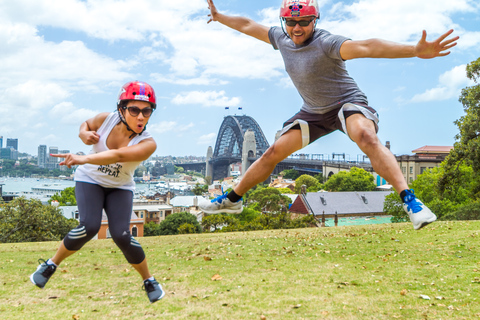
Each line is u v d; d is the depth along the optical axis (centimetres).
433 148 11519
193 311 585
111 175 332
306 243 1257
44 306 629
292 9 308
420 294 624
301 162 17688
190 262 982
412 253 1012
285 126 354
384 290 661
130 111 319
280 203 8438
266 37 360
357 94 324
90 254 1124
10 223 2736
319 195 7481
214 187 16938
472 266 813
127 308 612
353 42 292
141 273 354
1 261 1046
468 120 2312
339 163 14588
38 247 1385
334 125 340
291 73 338
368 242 1225
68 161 286
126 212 337
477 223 1500
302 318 530
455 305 558
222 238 1475
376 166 277
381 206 7488
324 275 798
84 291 722
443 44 247
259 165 345
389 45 270
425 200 4269
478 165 2323
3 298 679
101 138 338
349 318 522
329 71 319
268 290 689
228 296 660
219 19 382
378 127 316
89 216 322
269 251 1124
